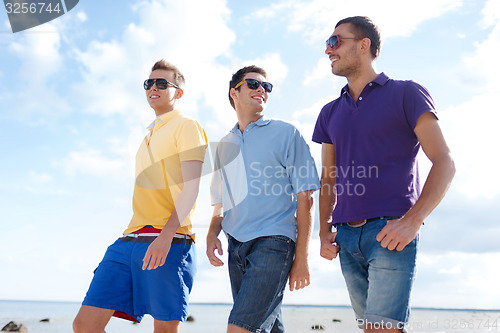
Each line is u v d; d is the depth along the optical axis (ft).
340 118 7.93
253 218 8.05
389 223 6.53
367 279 7.59
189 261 8.58
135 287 8.28
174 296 8.13
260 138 8.46
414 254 6.69
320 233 8.36
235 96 9.09
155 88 9.29
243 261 8.12
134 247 8.35
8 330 64.75
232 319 7.47
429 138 6.83
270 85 9.00
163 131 8.87
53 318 107.34
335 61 8.00
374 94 7.57
